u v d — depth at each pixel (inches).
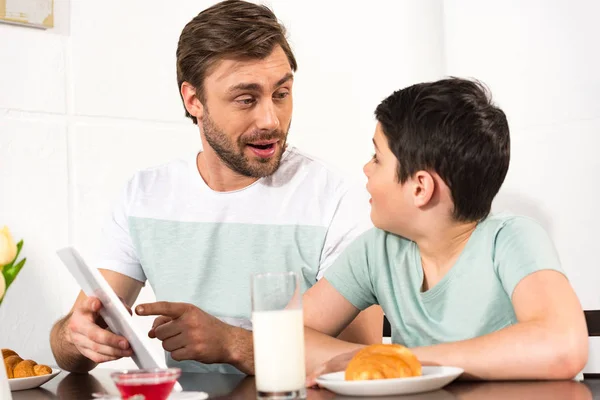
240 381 45.4
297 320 32.8
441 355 38.9
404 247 48.8
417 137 42.9
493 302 43.8
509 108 83.4
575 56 77.5
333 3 96.3
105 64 84.0
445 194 43.3
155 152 87.0
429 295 46.0
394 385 33.3
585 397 31.7
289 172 64.3
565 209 78.4
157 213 63.6
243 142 58.9
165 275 62.7
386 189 44.8
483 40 86.3
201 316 48.0
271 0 92.2
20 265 38.6
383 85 93.4
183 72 60.7
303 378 33.0
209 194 63.3
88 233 82.3
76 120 82.1
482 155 42.6
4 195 77.5
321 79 95.7
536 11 80.9
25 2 78.5
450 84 43.7
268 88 57.7
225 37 56.8
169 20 88.4
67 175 81.3
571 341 37.4
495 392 34.1
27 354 78.0
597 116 75.8
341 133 96.0
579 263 77.4
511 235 43.5
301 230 62.4
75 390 45.4
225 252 62.3
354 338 56.6
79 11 82.6
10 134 78.0
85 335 47.7
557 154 79.0
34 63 79.7
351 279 50.9
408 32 91.4
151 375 30.8
